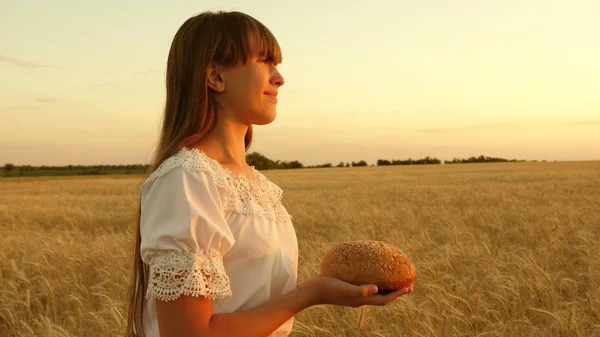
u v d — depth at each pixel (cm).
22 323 471
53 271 639
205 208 125
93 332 478
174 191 124
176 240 120
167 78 149
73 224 1434
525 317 448
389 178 3925
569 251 721
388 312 469
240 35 142
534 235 888
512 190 2122
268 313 126
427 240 845
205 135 145
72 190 3362
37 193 3128
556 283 567
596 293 501
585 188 2177
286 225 154
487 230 1050
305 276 578
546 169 5131
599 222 1042
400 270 137
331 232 1102
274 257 140
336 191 2452
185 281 117
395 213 1321
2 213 1720
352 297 132
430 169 6000
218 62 142
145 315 146
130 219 1521
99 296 553
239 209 134
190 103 141
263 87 145
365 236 935
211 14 147
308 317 462
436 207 1456
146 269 147
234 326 121
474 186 2445
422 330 426
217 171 134
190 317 118
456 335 422
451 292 514
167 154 136
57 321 496
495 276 542
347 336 444
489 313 474
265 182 156
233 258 133
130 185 3809
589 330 439
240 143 152
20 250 830
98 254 745
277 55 150
